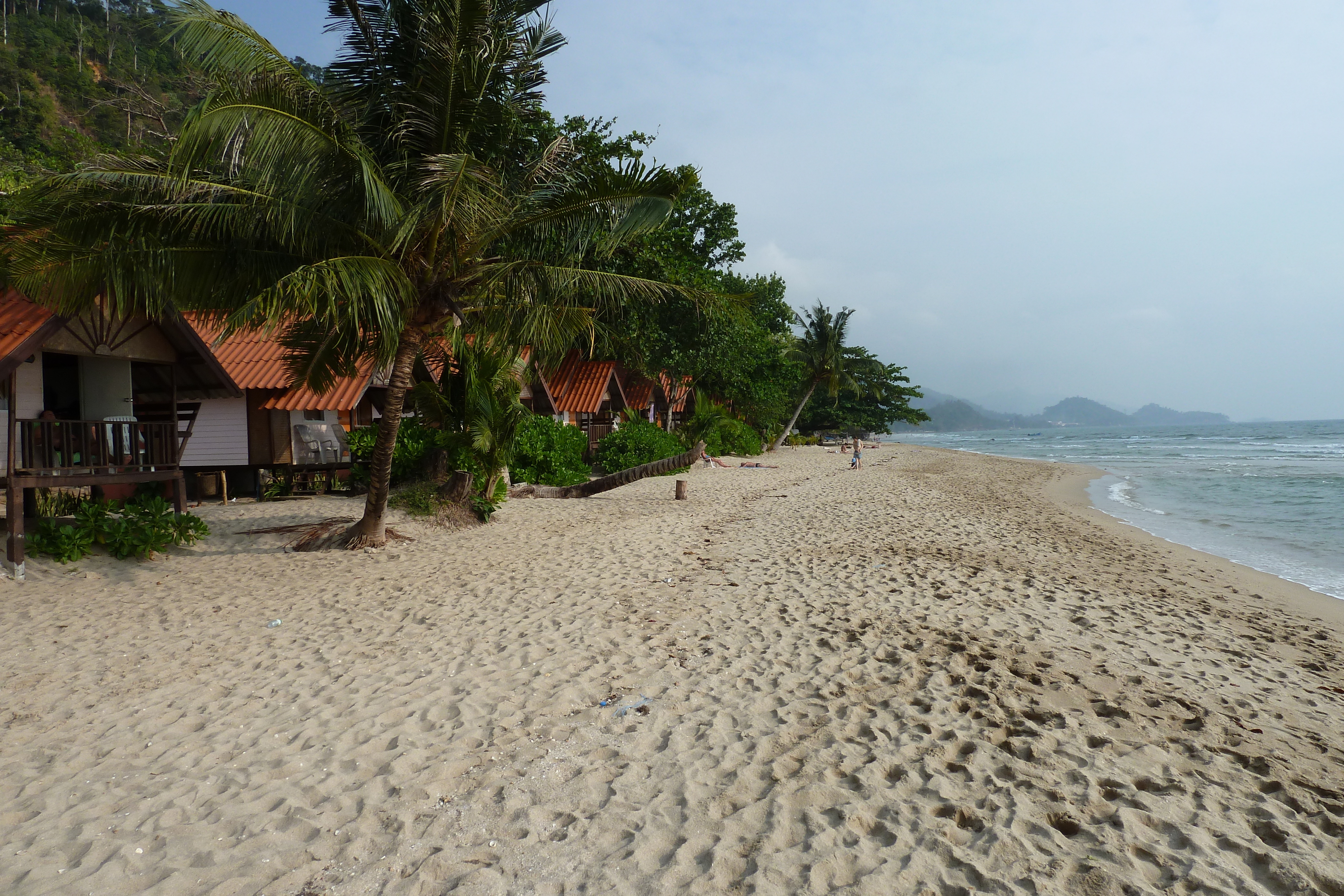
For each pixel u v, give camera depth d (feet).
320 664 20.89
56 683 19.58
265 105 26.73
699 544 39.81
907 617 24.82
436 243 33.01
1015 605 26.89
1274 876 10.74
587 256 59.82
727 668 20.10
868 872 10.93
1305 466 119.34
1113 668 20.04
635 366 90.53
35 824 12.75
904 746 15.14
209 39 27.14
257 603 27.78
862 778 13.76
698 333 84.79
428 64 31.09
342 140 30.25
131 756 15.38
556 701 17.72
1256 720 16.76
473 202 31.27
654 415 127.24
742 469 100.58
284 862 11.46
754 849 11.58
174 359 38.91
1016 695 17.87
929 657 20.72
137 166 28.96
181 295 31.53
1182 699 17.80
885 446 224.53
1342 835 11.84
